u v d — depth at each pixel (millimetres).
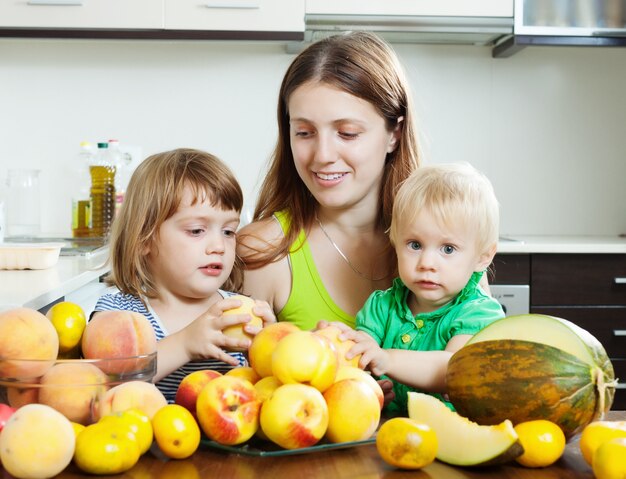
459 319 1195
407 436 687
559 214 3471
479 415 779
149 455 737
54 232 3361
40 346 777
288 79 1395
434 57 3402
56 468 657
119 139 3371
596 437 696
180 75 3361
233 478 671
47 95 3357
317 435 724
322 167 1318
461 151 3436
